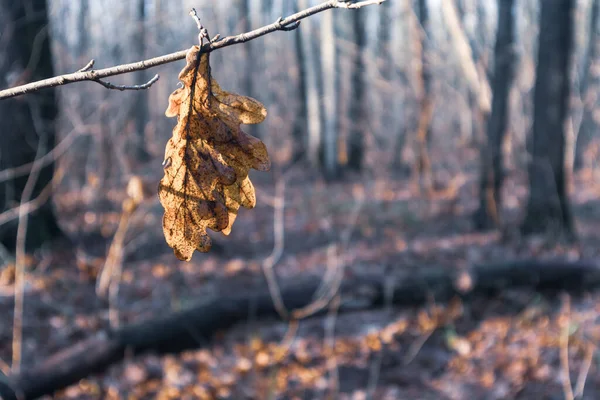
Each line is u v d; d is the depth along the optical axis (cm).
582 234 932
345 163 1608
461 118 2016
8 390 419
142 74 1239
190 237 84
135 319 562
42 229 723
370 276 622
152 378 492
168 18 1412
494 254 798
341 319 605
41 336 534
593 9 1930
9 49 690
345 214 1066
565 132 862
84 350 479
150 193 592
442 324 591
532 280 642
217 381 498
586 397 474
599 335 561
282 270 746
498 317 607
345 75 1642
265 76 1917
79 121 664
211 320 551
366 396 493
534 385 498
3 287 623
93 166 930
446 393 498
